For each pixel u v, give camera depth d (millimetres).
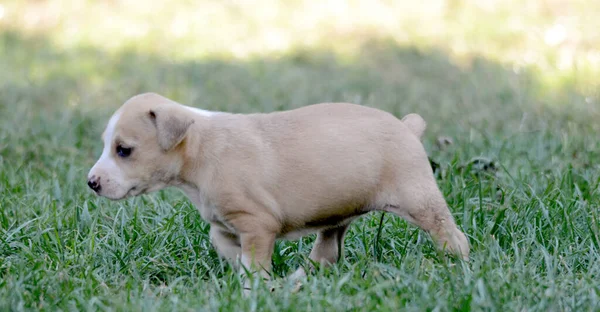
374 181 8086
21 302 7277
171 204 10016
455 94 17328
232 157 7988
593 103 15719
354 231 9234
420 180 8094
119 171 8023
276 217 8031
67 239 8953
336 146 8055
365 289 7430
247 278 7805
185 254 8617
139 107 8094
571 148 11953
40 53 20750
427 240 8812
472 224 9055
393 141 8117
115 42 21859
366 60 20906
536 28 22703
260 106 16047
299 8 24766
